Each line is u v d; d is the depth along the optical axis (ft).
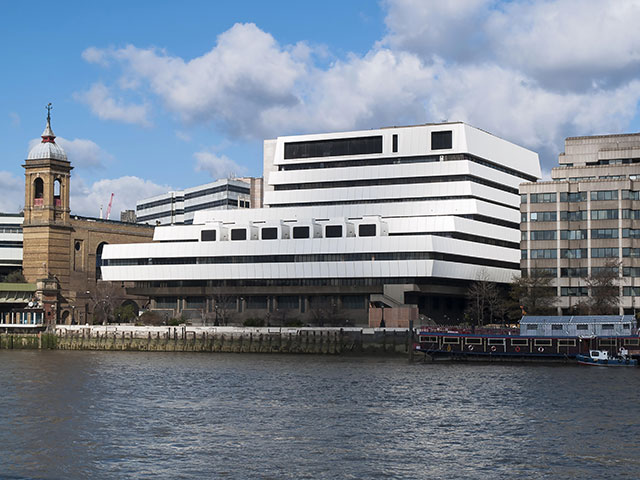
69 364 476.54
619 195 602.03
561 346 464.24
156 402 319.68
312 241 638.12
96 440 249.55
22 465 221.66
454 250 630.74
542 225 617.21
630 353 453.99
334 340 551.18
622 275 596.70
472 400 321.93
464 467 219.00
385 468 217.77
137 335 607.37
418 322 603.26
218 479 208.85
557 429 264.31
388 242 618.85
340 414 291.38
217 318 655.35
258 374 414.62
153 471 215.72
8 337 628.28
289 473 213.66
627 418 282.36
